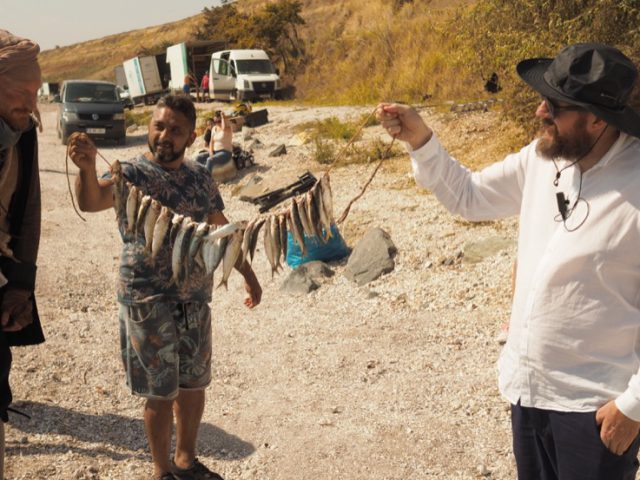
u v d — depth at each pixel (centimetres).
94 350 657
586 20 1098
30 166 314
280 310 779
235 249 324
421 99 2312
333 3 5088
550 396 270
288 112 2434
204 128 2072
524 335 273
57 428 499
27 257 323
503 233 930
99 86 2331
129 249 376
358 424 512
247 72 3312
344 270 873
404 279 827
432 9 3186
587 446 264
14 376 581
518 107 1245
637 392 245
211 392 577
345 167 1456
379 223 1041
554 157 261
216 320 754
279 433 504
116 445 485
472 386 562
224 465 465
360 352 646
